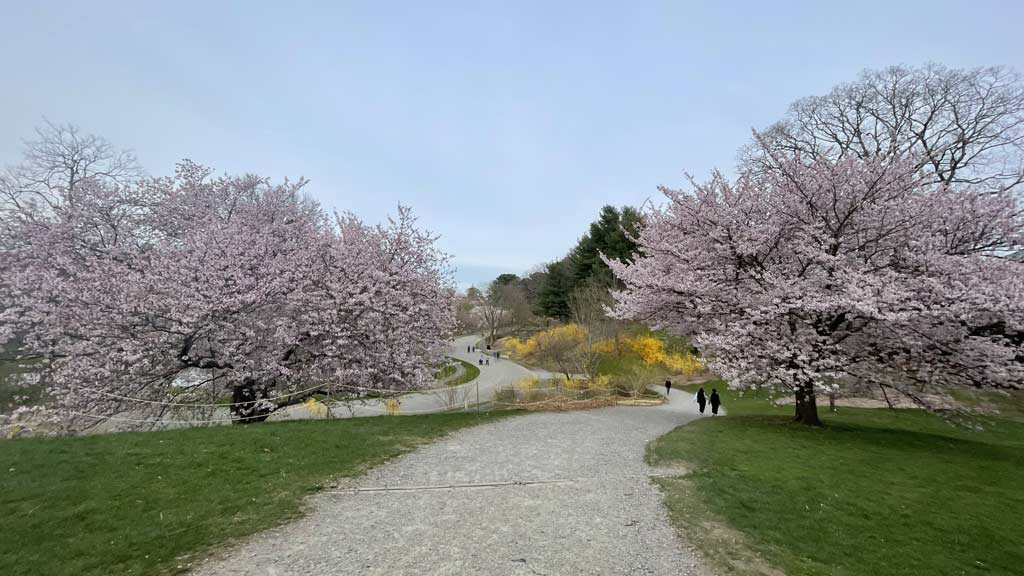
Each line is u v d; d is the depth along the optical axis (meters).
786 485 8.43
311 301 14.20
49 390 12.51
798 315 12.85
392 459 9.84
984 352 11.54
